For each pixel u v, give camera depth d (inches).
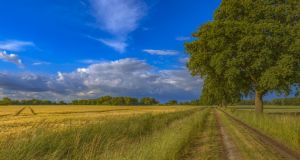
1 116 2433.6
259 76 1315.2
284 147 548.7
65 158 431.8
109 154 401.4
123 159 370.9
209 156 466.0
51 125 601.0
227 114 2278.5
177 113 1806.1
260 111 1378.0
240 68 1289.4
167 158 417.1
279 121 795.4
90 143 491.5
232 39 1274.6
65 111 3634.4
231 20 1328.7
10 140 418.0
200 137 719.7
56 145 459.2
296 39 1139.3
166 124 1030.4
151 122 957.2
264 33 1214.9
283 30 1172.5
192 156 467.2
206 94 2810.0
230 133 806.5
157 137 546.9
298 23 1176.8
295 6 1235.2
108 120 802.2
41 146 434.9
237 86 1421.0
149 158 377.4
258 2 1283.2
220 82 1541.6
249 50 1218.0
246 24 1222.9
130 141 611.8
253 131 863.7
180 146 536.4
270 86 1178.6
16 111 3683.6
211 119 1541.6
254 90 1489.9
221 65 1264.8
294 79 1202.6
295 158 444.5
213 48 1315.2
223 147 555.8
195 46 1441.9
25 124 1429.6
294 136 597.0
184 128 744.3
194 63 1441.9
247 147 549.3
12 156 360.5
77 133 530.0
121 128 721.0
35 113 3107.8
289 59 1132.5
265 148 537.3
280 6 1234.0
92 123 693.9
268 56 1182.3
